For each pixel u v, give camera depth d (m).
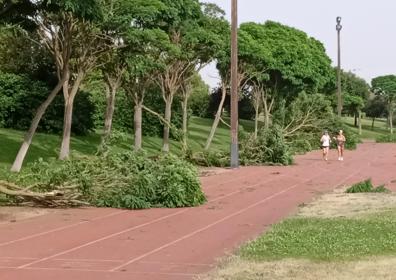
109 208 14.90
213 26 35.03
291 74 50.31
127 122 42.50
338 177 24.30
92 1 15.32
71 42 21.95
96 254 9.43
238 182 22.06
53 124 33.94
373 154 43.31
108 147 16.08
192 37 31.22
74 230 11.77
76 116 35.00
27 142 21.11
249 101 69.25
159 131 44.22
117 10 22.55
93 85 40.56
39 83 34.16
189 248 9.91
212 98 70.38
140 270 8.30
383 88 102.69
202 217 13.48
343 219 12.29
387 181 22.48
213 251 9.61
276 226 11.60
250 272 7.82
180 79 35.03
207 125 63.47
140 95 32.19
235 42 29.30
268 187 20.34
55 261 8.89
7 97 33.47
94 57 24.75
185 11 29.62
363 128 107.44
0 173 18.70
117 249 9.84
